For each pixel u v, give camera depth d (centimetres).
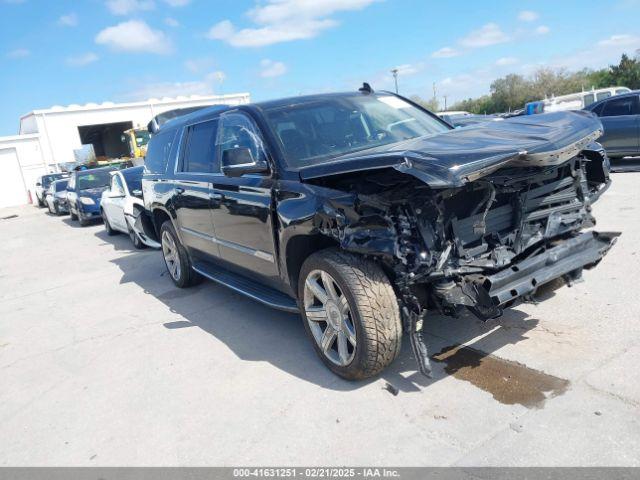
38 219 2127
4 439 367
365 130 445
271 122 431
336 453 295
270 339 468
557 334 389
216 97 3994
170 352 471
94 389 421
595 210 764
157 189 646
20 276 944
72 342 540
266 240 418
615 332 379
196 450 318
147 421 360
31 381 457
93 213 1528
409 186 316
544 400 311
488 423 299
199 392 388
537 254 357
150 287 719
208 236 534
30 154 3578
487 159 296
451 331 420
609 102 1177
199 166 537
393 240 310
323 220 344
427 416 314
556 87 5038
